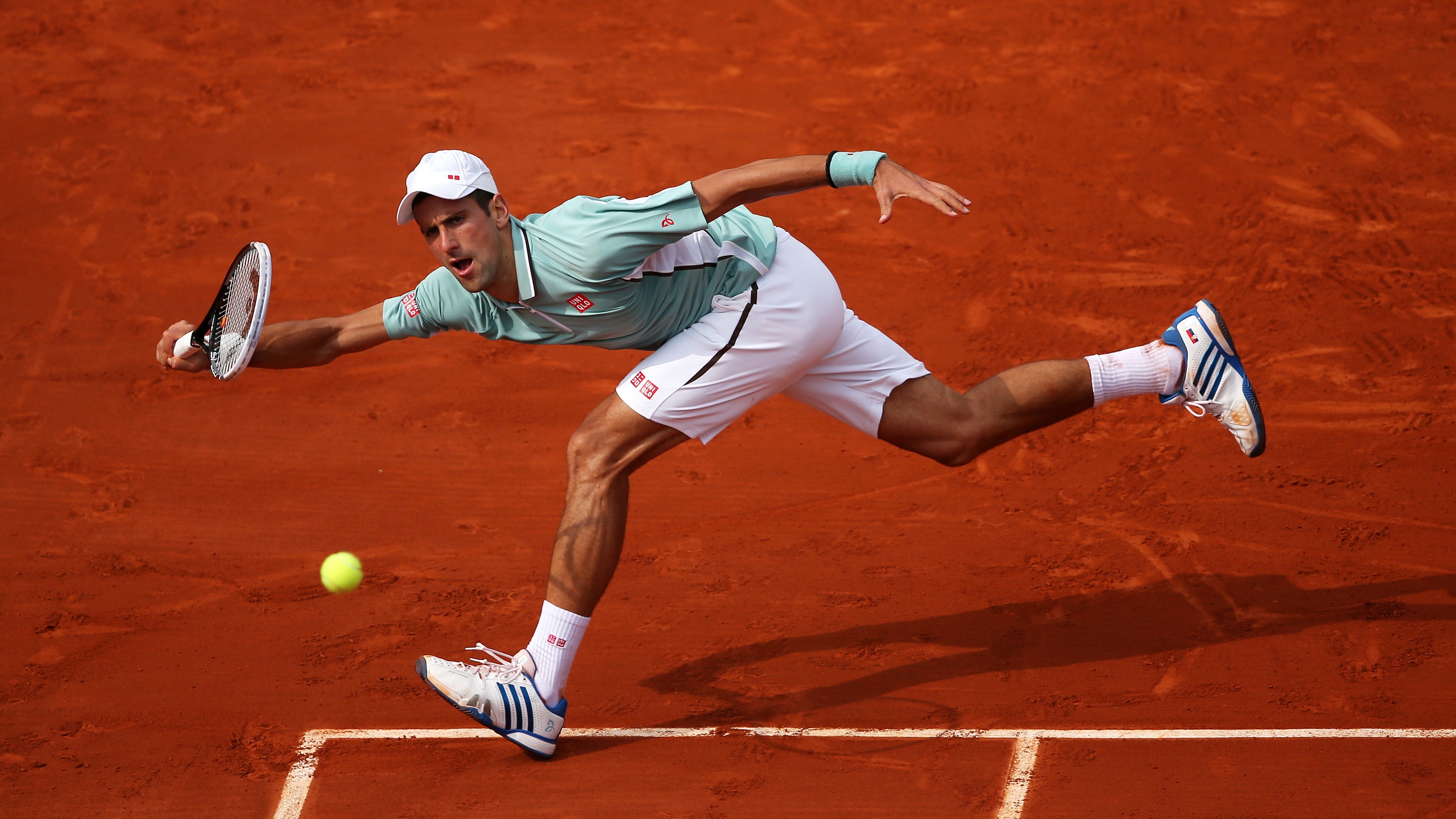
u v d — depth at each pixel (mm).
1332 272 31922
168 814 17828
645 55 45719
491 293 16969
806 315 18000
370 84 44156
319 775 18547
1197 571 22188
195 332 18406
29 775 18594
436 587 22984
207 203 37406
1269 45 44219
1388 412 26547
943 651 20688
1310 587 21516
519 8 49469
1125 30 45875
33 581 23250
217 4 50344
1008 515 24266
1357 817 16672
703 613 22000
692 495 25406
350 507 25375
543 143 40250
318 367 30219
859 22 47594
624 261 16344
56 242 35500
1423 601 20906
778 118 41312
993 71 43594
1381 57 43031
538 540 24312
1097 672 19922
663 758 18625
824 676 20266
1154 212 35125
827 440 27062
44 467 26688
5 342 31125
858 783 17938
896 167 15914
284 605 22594
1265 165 37188
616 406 17938
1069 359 19656
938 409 19359
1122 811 17078
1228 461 25344
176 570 23594
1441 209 34469
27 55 46531
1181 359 19406
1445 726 18219
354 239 35625
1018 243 34125
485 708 17672
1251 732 18391
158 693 20344
